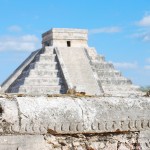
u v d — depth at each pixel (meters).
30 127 9.56
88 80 102.38
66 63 104.38
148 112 10.97
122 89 103.44
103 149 10.27
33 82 98.31
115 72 107.94
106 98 10.84
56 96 10.41
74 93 11.59
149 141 10.76
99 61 109.19
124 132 10.60
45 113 9.80
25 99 9.90
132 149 10.62
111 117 10.47
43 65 102.44
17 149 9.38
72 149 9.95
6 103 9.61
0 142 9.26
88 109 10.33
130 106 10.86
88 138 10.20
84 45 112.31
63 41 111.31
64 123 9.91
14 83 105.94
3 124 9.37
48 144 9.70
